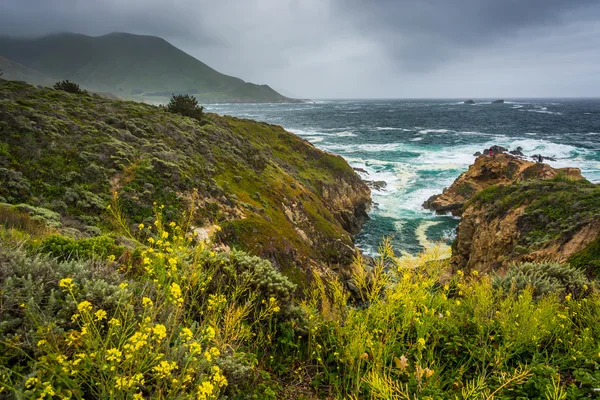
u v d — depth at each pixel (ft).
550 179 66.33
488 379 12.33
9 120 47.67
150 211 46.47
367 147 211.82
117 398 8.04
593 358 13.32
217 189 58.29
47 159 46.16
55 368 7.82
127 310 10.24
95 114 64.28
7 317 9.62
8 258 12.21
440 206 112.47
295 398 12.44
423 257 15.51
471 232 69.62
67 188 43.60
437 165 161.58
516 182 69.62
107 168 50.29
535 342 13.70
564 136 239.50
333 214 101.35
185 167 58.90
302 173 112.68
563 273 23.07
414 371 12.49
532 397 11.43
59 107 60.70
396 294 13.06
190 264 14.06
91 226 38.42
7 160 42.98
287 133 139.54
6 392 7.53
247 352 13.64
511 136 245.04
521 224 55.36
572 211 50.47
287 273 51.31
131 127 64.28
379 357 11.32
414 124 345.51
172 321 11.55
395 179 145.18
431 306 15.35
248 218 56.65
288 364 14.24
